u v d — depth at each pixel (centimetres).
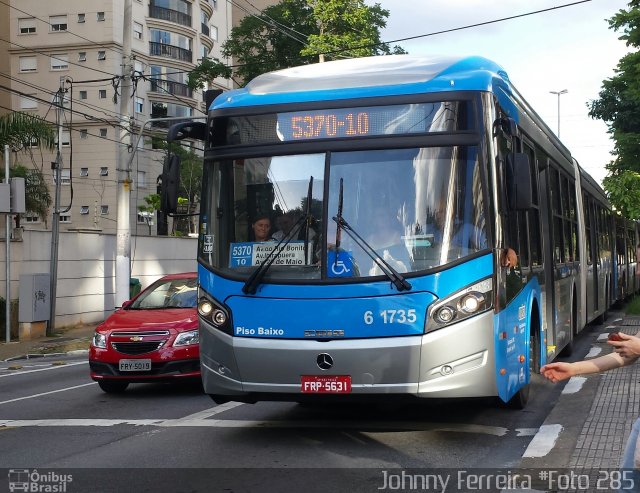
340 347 739
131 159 2484
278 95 817
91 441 859
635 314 2417
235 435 855
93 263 2847
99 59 5662
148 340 1189
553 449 710
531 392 1078
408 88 785
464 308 736
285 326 758
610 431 759
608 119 3291
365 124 785
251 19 4422
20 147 2639
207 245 812
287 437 832
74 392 1287
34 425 979
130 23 2530
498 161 783
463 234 750
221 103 840
